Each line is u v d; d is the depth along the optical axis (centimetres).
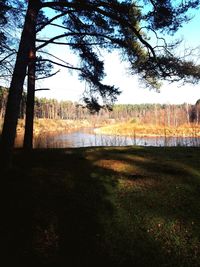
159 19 922
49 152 1138
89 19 1129
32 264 437
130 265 438
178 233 521
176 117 6150
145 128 5547
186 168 888
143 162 975
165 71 987
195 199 655
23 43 812
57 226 538
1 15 1031
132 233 522
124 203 639
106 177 803
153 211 602
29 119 1204
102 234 517
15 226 533
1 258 447
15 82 792
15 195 645
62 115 10906
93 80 1252
